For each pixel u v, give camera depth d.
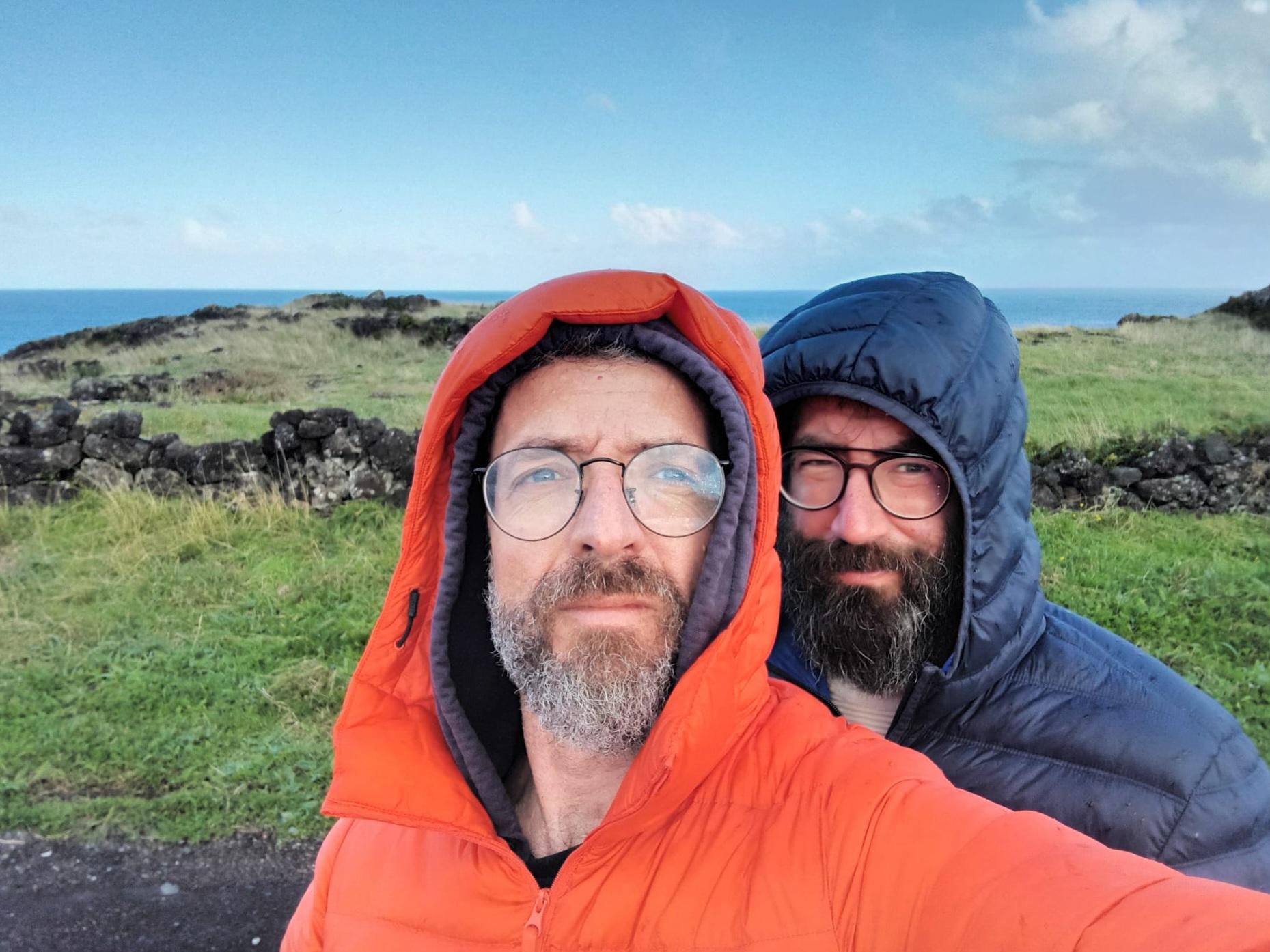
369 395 6.44
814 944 0.40
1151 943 0.33
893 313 0.69
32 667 2.02
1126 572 2.50
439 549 0.55
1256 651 2.02
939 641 0.67
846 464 0.68
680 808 0.45
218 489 3.18
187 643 2.15
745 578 0.48
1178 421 4.30
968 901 0.38
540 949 0.44
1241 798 0.63
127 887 1.37
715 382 0.49
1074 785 0.64
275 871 1.40
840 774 0.44
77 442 3.27
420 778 0.51
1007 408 0.68
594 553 0.47
